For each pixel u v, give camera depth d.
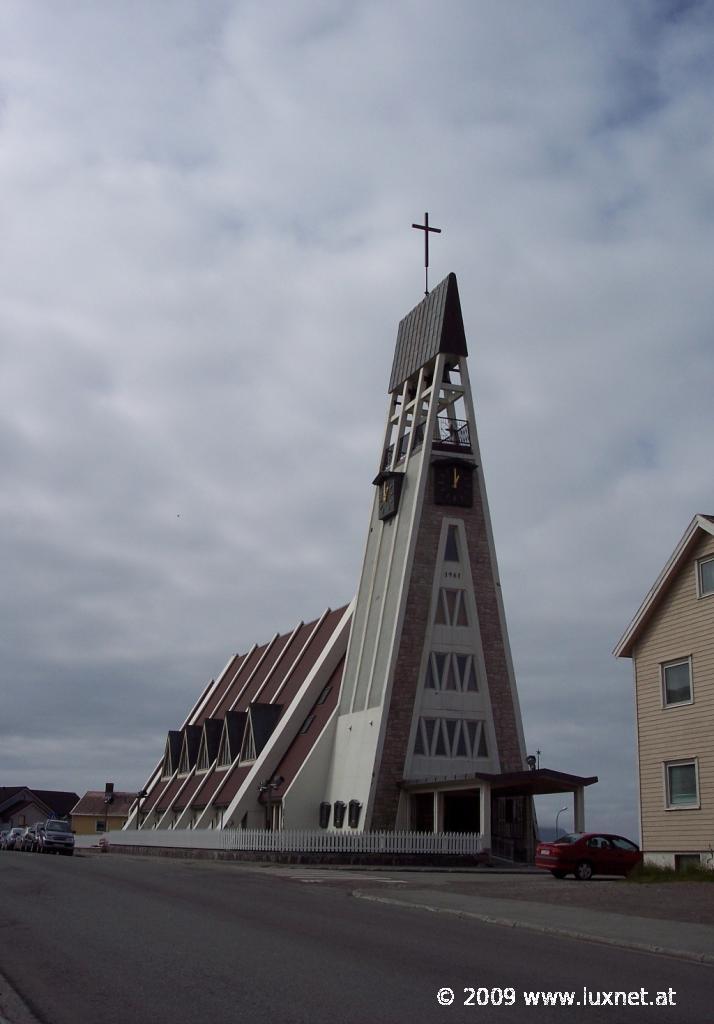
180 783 74.62
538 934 17.58
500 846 47.12
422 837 44.47
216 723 70.75
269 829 56.12
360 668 53.84
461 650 50.59
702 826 31.39
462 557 51.72
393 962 13.32
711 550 32.28
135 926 16.62
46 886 25.02
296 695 61.28
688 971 13.71
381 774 48.09
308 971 12.45
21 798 121.69
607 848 33.69
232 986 11.43
